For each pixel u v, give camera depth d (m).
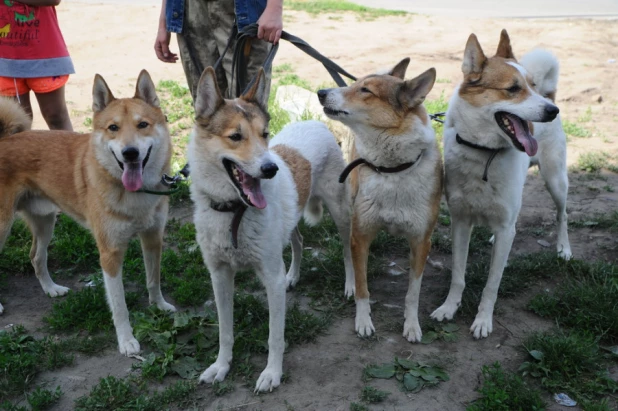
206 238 3.38
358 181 3.98
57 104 5.40
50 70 5.14
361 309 4.08
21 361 3.60
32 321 4.18
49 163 4.09
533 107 3.62
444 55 12.38
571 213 5.95
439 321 4.20
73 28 13.99
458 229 4.15
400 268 5.01
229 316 3.56
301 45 4.62
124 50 12.26
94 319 4.12
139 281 4.64
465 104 3.85
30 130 4.28
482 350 3.87
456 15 17.59
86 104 8.62
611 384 3.43
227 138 3.24
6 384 3.45
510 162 3.85
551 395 3.41
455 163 3.96
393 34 14.55
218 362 3.60
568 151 7.60
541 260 4.87
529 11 18.59
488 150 3.83
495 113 3.75
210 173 3.30
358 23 15.91
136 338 3.94
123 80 10.01
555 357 3.60
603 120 8.82
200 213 3.38
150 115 3.86
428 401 3.37
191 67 5.02
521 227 5.71
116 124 3.70
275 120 7.60
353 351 3.87
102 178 3.74
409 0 21.16
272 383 3.46
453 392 3.45
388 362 3.74
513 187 3.90
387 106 3.66
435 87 10.05
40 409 3.30
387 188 3.78
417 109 3.75
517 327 4.12
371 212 3.90
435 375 3.57
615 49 13.10
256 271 3.50
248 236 3.31
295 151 4.08
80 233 5.25
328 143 4.42
